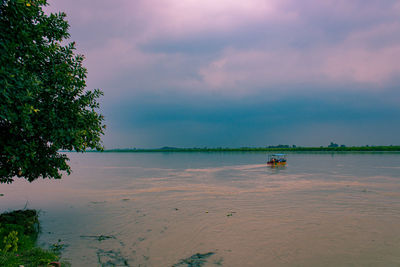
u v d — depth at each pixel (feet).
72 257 31.99
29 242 35.37
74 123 36.11
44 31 35.29
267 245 35.45
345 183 89.86
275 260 30.99
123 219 48.29
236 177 113.29
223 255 32.45
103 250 34.17
